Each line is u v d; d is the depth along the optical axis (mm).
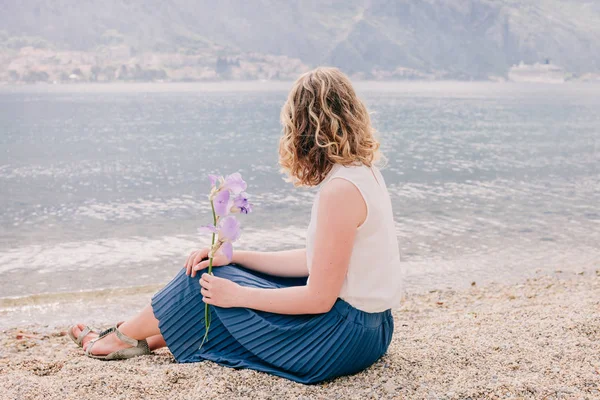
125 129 52469
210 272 2998
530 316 4344
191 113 81250
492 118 67188
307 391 2777
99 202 16172
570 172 22562
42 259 9086
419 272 7996
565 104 108750
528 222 12016
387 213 2826
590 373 2941
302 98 2713
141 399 2689
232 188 2992
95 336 3658
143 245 10195
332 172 2729
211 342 3086
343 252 2699
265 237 10867
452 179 20547
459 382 2869
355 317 2826
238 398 2689
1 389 2818
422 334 3896
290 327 2867
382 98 137500
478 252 9242
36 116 73438
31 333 5285
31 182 21078
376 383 2879
